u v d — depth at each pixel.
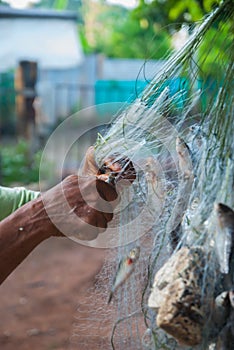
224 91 1.12
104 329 1.26
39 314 4.43
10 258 1.25
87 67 11.55
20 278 5.21
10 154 8.61
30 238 1.24
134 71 11.38
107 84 8.77
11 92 9.17
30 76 9.28
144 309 1.10
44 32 9.67
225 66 1.17
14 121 10.18
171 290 0.96
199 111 1.20
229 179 1.02
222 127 1.10
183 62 1.24
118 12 14.56
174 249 1.08
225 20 1.21
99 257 5.62
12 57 9.45
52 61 9.74
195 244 1.00
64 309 4.48
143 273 1.18
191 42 1.24
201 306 0.94
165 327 0.95
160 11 3.65
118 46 13.70
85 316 1.47
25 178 7.66
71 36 9.83
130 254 1.18
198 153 1.14
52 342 3.96
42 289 4.91
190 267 0.96
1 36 9.46
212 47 1.22
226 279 0.95
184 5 2.87
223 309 0.94
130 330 1.17
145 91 1.26
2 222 1.26
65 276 5.18
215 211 0.96
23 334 4.11
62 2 11.42
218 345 0.95
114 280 1.20
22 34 9.54
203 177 1.07
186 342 0.95
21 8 9.49
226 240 0.93
